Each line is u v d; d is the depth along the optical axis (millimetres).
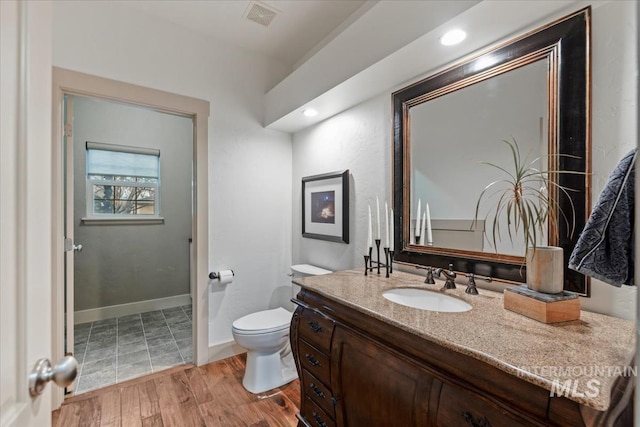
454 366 845
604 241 807
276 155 2730
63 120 1892
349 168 2148
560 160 1106
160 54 2137
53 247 1813
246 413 1763
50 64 615
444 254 1533
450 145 1509
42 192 584
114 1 1967
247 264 2572
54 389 1769
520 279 1228
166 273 3602
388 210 1851
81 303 3119
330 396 1307
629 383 667
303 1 1953
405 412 954
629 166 777
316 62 1968
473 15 1153
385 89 1844
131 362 2348
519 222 1235
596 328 898
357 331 1176
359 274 1742
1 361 462
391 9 1441
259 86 2611
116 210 3328
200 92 2312
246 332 1924
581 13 1058
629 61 965
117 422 1673
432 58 1482
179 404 1837
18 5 517
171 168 3615
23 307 520
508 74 1277
